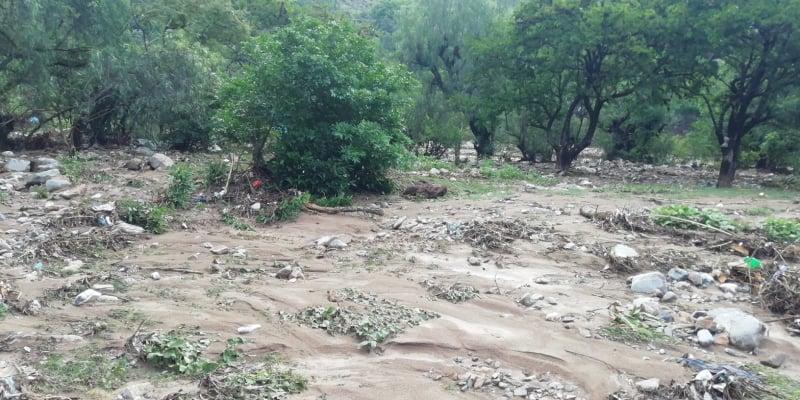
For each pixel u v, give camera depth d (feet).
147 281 25.27
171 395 15.67
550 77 80.64
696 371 17.81
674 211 38.50
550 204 46.70
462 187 56.54
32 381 16.21
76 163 53.01
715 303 24.16
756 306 23.84
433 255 30.14
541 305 23.15
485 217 38.81
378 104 47.62
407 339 19.62
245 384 16.43
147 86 61.36
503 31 84.94
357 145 45.85
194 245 31.40
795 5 60.23
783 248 31.76
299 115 44.96
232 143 51.60
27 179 45.68
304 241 33.19
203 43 83.25
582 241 32.78
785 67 68.03
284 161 44.21
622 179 78.23
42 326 19.99
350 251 31.01
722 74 77.15
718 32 65.05
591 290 25.27
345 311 21.44
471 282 25.86
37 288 23.54
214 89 65.31
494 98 83.76
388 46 131.75
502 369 18.06
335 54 46.24
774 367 18.54
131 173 51.75
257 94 44.60
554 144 85.35
